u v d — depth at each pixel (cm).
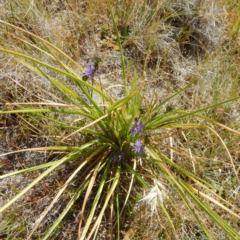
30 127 64
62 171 62
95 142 57
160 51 74
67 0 77
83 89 51
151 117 57
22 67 65
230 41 76
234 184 64
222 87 69
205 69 72
